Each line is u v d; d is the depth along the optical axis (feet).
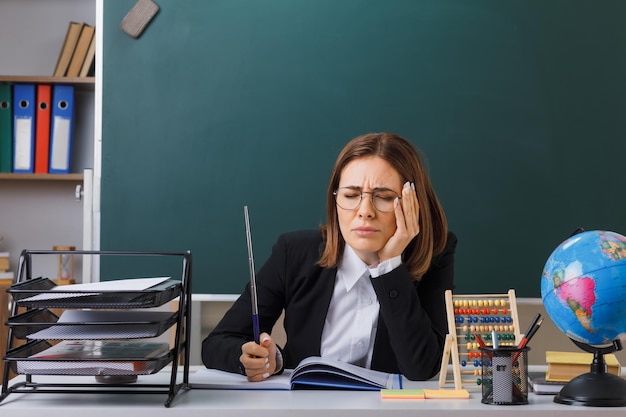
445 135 9.77
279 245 5.87
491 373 4.08
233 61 9.84
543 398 4.33
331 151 9.78
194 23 9.84
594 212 9.71
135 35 9.80
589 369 4.46
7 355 4.04
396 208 4.97
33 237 11.34
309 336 5.58
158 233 9.73
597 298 3.94
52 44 11.41
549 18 9.83
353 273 5.56
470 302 4.90
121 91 9.81
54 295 4.15
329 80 9.81
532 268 9.68
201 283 9.71
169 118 9.80
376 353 5.53
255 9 9.85
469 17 9.84
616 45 9.81
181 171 9.78
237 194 9.77
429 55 9.82
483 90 9.80
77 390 4.31
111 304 4.06
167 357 4.22
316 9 9.86
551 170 9.75
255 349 4.76
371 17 9.84
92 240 9.73
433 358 5.10
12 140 10.65
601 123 9.77
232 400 4.15
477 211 9.71
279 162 9.78
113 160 9.77
